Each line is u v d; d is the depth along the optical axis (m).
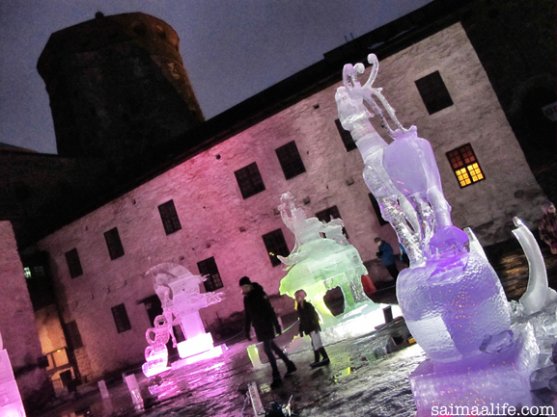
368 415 4.73
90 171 34.56
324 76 20.86
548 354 3.69
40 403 19.61
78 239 27.31
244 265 22.75
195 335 16.53
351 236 20.53
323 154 21.03
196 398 9.16
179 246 24.17
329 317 10.57
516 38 18.33
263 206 22.31
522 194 17.97
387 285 19.17
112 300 26.28
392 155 3.82
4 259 21.08
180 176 24.02
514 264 11.72
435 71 19.14
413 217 3.95
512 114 18.25
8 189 29.92
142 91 41.09
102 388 15.12
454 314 3.44
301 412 5.65
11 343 19.95
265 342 7.74
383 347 7.70
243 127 22.36
